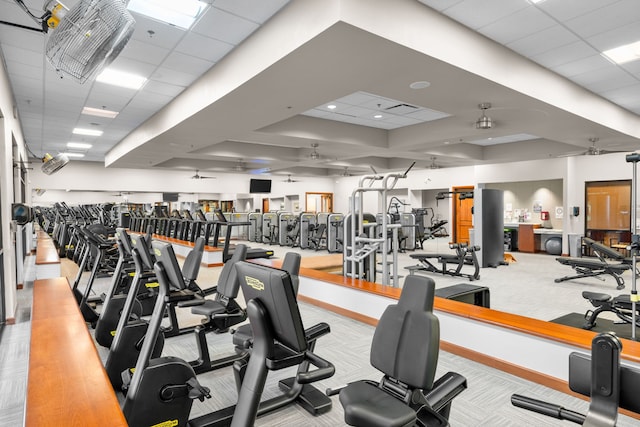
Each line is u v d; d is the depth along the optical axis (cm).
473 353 316
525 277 722
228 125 712
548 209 1151
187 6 392
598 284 655
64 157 763
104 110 779
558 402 250
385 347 197
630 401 117
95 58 191
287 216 1318
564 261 672
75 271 719
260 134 804
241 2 385
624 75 573
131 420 182
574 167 1057
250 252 634
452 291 429
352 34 346
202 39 465
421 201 1505
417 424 174
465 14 402
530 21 411
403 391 186
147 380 184
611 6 377
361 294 423
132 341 254
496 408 246
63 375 162
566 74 570
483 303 461
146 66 548
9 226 433
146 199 1720
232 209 1812
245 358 241
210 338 373
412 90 506
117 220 1293
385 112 802
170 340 366
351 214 469
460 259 718
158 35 452
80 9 178
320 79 462
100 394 146
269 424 231
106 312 322
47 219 1298
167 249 200
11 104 614
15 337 378
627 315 398
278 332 142
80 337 211
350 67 424
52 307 277
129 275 427
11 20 402
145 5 389
